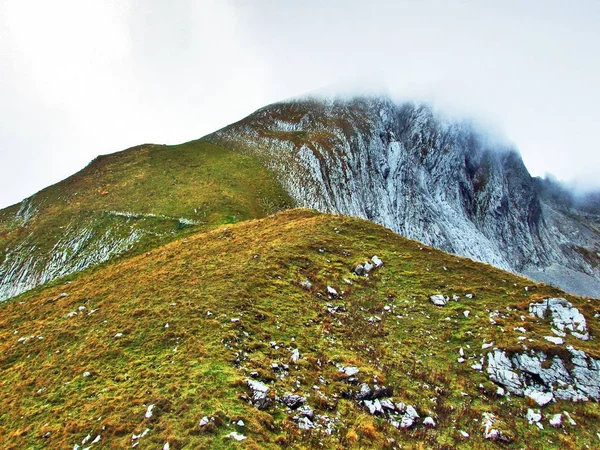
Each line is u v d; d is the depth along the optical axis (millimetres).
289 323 22828
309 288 27656
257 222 44188
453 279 31297
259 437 13414
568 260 153000
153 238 49344
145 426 13891
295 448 13430
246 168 75250
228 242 37000
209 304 23344
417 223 97250
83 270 45719
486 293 29156
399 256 34625
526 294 28922
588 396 19516
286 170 77750
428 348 23141
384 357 21578
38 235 53094
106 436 13891
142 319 22891
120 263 42750
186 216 53500
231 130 101938
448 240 101188
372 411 16547
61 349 22109
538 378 20406
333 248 34688
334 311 25781
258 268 28922
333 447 13914
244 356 18531
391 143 107250
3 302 42969
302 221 41688
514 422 17578
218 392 15320
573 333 23984
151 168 70812
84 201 60094
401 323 25609
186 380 16281
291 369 18312
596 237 182000
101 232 51875
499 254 116938
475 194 134250
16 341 24781
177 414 14281
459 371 21141
